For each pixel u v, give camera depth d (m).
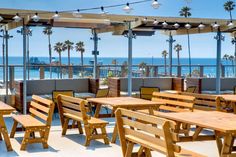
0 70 11.11
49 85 10.27
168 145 3.95
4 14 8.40
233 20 10.49
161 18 9.81
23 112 8.97
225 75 13.88
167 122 3.95
